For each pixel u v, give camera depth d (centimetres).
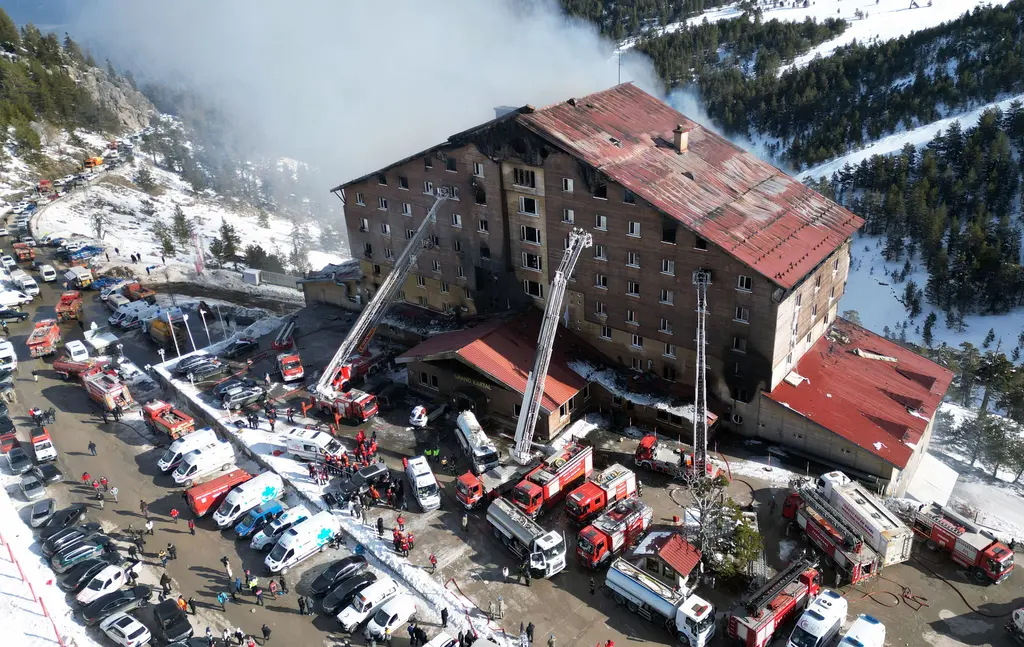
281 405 7406
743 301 6156
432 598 5078
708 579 5094
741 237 6284
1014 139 19975
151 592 5238
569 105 7338
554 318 6103
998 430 7381
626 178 6500
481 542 5616
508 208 7331
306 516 5700
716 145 7625
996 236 16112
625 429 6838
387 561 5403
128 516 6016
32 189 16888
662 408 6644
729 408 6688
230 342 8725
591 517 5662
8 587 5241
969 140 19988
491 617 4931
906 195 18788
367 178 8350
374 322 7825
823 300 7050
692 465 6006
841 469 6184
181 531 5853
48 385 8125
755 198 6981
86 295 10681
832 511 5359
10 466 6562
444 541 5625
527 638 4675
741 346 6375
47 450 6681
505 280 7725
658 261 6506
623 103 7781
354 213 8744
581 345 7362
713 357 6544
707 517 5234
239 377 7962
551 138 6681
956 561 5225
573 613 4966
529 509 5647
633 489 5928
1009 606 4875
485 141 7138
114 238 13838
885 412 6378
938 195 18612
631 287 6794
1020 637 4584
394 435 6875
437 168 7681
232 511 5847
